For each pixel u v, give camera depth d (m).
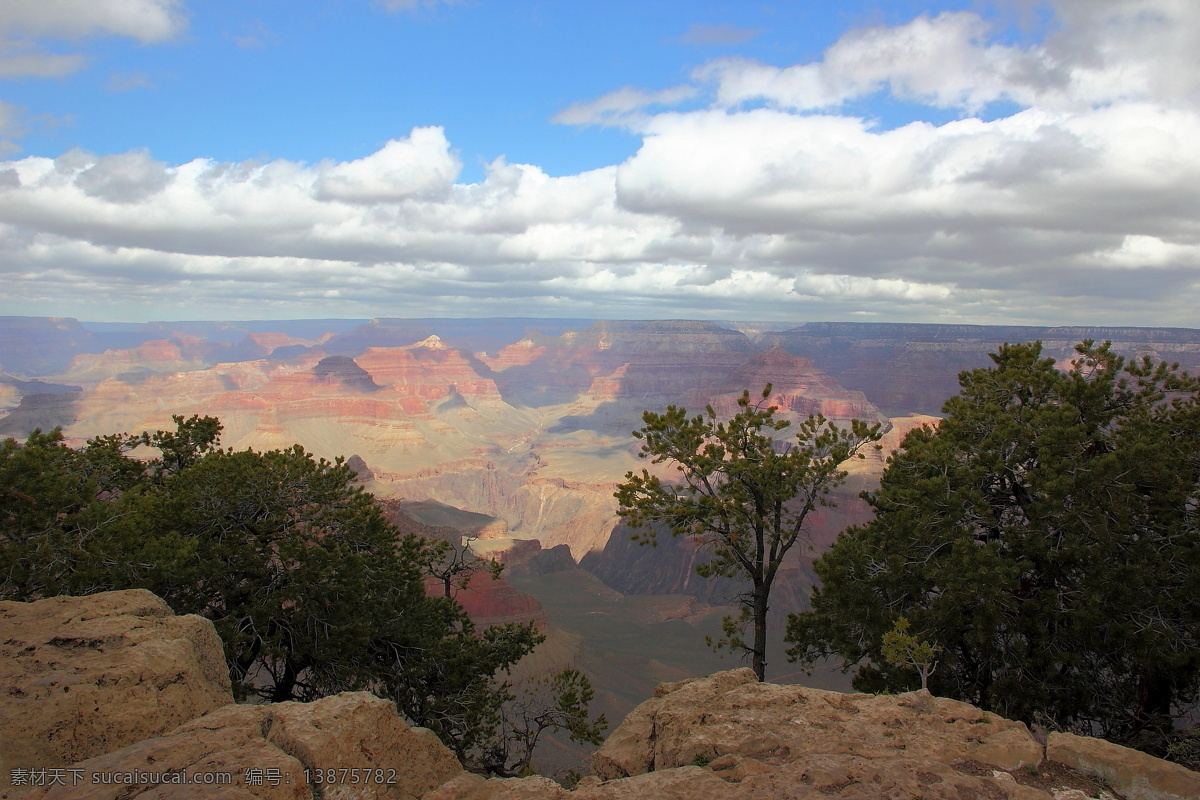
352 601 19.47
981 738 8.07
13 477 16.28
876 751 7.76
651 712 9.62
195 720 7.75
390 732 7.86
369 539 22.17
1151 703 18.14
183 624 10.16
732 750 7.93
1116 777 7.28
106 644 9.38
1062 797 6.95
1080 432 18.67
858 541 20.92
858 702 9.09
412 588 22.36
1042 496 18.33
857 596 19.39
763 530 22.38
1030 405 21.88
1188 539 17.80
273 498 20.84
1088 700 17.61
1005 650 17.91
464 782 7.39
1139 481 18.19
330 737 7.28
